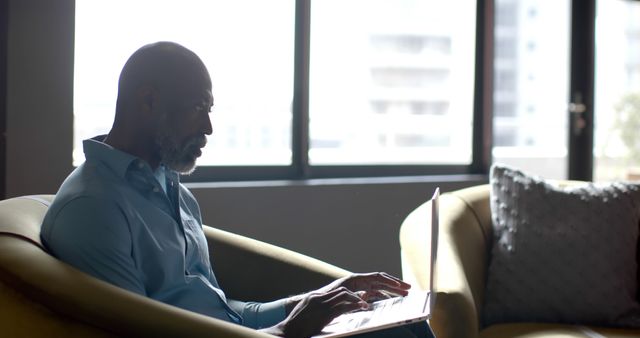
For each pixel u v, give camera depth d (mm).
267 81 3146
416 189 3367
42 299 1196
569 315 2186
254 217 2916
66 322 1203
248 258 1909
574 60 4137
